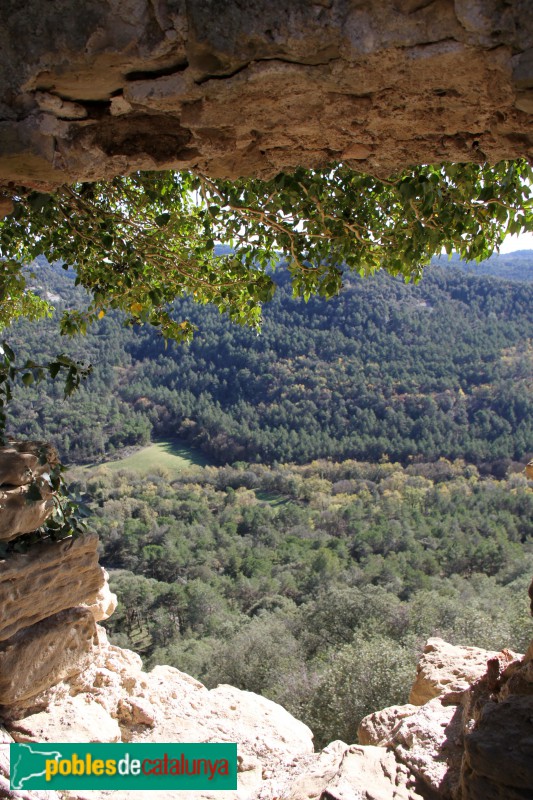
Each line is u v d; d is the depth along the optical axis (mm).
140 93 1919
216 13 1708
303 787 2541
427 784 2471
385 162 2416
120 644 24047
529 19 1603
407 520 45375
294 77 1833
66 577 3277
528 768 1948
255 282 4766
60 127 2051
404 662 11781
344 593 21047
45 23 1806
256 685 17188
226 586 34312
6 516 2932
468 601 19797
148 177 4562
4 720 3135
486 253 4254
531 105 1769
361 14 1676
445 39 1688
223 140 2168
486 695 2988
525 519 45469
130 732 3492
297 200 3924
